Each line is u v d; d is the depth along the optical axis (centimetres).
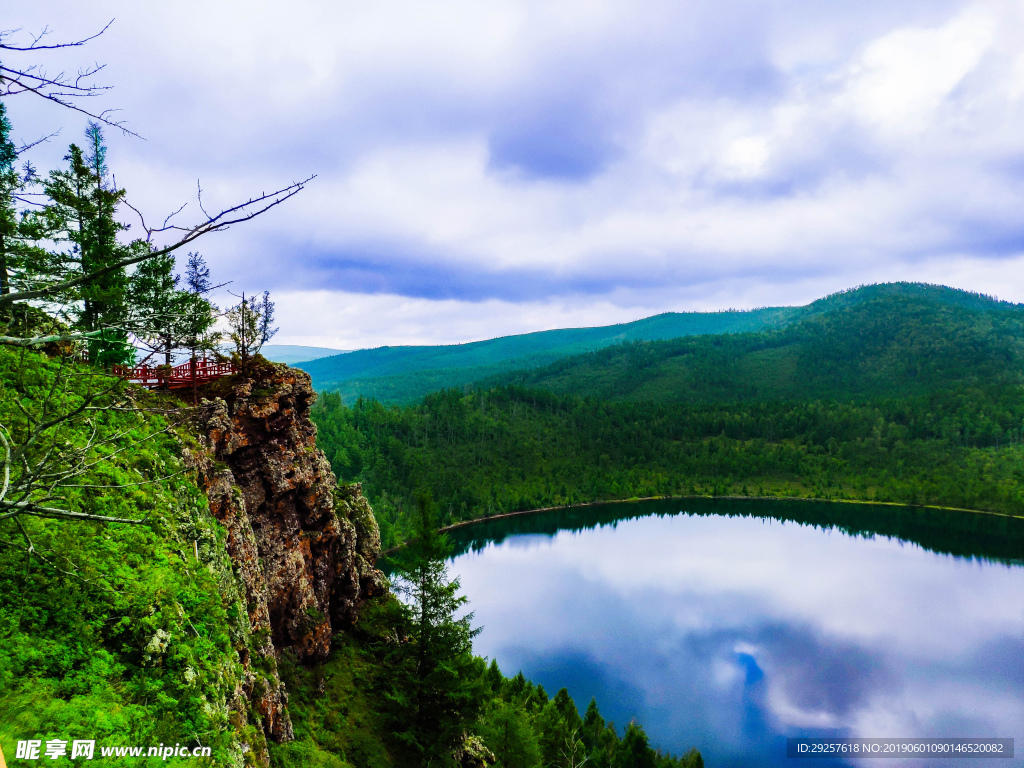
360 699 3456
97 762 1059
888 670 9562
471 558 16012
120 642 1385
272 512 3378
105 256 2586
